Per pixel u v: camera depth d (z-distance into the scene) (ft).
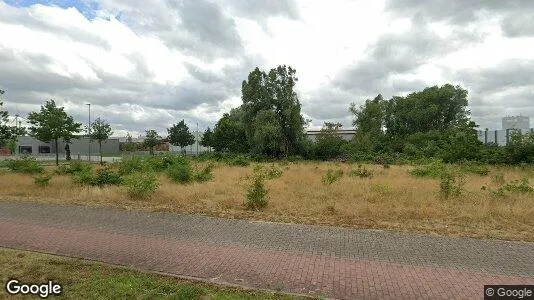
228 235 24.80
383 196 41.16
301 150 184.65
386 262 19.63
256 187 36.47
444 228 27.22
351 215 31.35
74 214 31.53
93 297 14.96
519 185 43.73
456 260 20.11
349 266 18.93
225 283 16.51
